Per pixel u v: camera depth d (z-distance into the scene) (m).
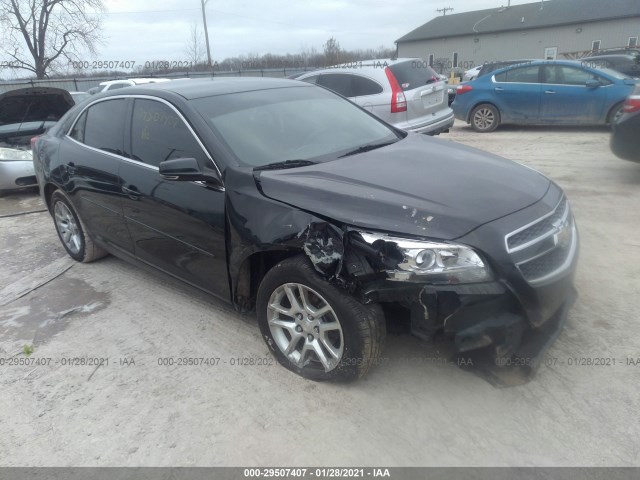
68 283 4.54
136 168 3.72
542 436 2.46
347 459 2.42
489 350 2.53
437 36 52.97
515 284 2.47
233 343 3.40
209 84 4.02
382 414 2.67
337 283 2.58
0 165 7.27
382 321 2.67
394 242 2.47
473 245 2.44
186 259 3.49
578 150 8.69
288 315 2.96
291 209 2.80
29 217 6.73
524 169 3.34
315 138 3.65
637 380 2.79
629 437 2.43
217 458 2.47
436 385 2.84
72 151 4.43
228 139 3.32
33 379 3.17
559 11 46.44
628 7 42.75
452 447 2.44
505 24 48.69
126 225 3.94
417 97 8.36
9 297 4.33
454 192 2.77
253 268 3.17
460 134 11.55
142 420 2.76
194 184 3.28
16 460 2.54
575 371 2.88
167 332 3.60
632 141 6.15
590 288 3.79
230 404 2.83
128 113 3.92
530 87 10.83
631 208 5.46
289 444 2.53
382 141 3.85
